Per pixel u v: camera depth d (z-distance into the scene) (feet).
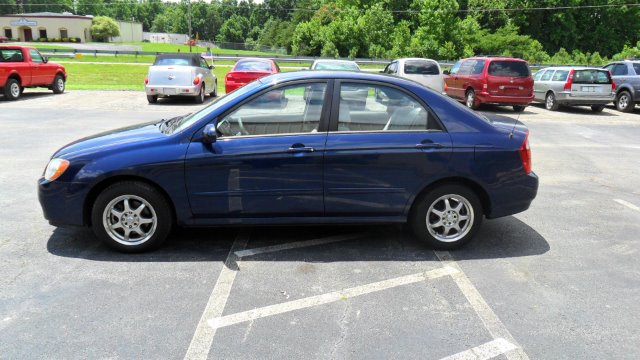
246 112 14.90
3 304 11.98
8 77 54.65
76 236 16.47
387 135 14.99
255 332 10.98
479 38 198.49
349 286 13.25
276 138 14.75
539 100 64.13
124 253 15.12
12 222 17.63
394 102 15.23
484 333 11.09
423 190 15.42
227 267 14.30
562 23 221.66
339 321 11.49
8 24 282.15
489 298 12.72
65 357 9.95
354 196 15.03
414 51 186.19
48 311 11.68
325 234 17.12
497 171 15.35
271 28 399.85
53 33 287.69
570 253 15.81
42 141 31.99
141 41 370.12
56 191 14.71
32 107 49.37
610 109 64.03
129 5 530.68
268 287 13.10
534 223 18.76
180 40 386.93
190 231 17.16
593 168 28.68
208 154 14.53
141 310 11.80
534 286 13.43
